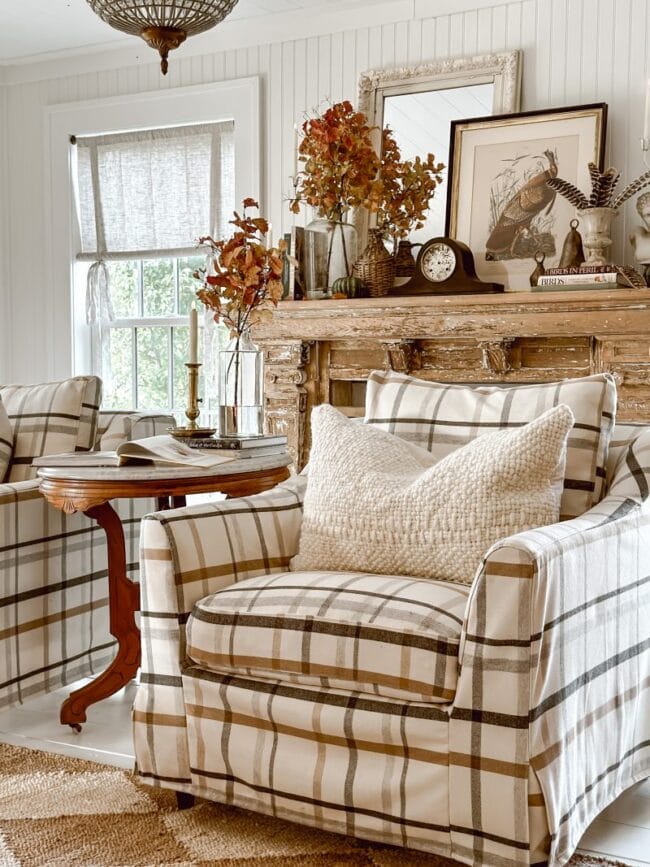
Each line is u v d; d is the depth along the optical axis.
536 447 2.16
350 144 4.57
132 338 5.87
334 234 4.76
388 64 4.95
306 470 2.82
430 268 4.56
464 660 1.86
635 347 4.08
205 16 3.21
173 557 2.20
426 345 4.60
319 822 2.04
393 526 2.25
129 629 2.88
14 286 6.08
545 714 1.85
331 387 4.84
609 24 4.48
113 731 2.84
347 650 1.97
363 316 4.62
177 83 5.52
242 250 3.05
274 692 2.07
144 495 2.69
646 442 2.49
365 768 1.98
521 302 4.25
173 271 5.75
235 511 2.40
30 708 3.07
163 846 2.12
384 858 2.07
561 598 1.90
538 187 4.56
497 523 2.15
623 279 4.20
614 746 2.18
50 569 3.04
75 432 3.30
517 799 1.82
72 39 5.56
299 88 5.18
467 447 2.27
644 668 2.34
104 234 5.80
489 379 4.47
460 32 4.79
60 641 3.09
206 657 2.14
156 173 5.64
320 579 2.15
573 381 2.51
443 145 4.79
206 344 5.62
